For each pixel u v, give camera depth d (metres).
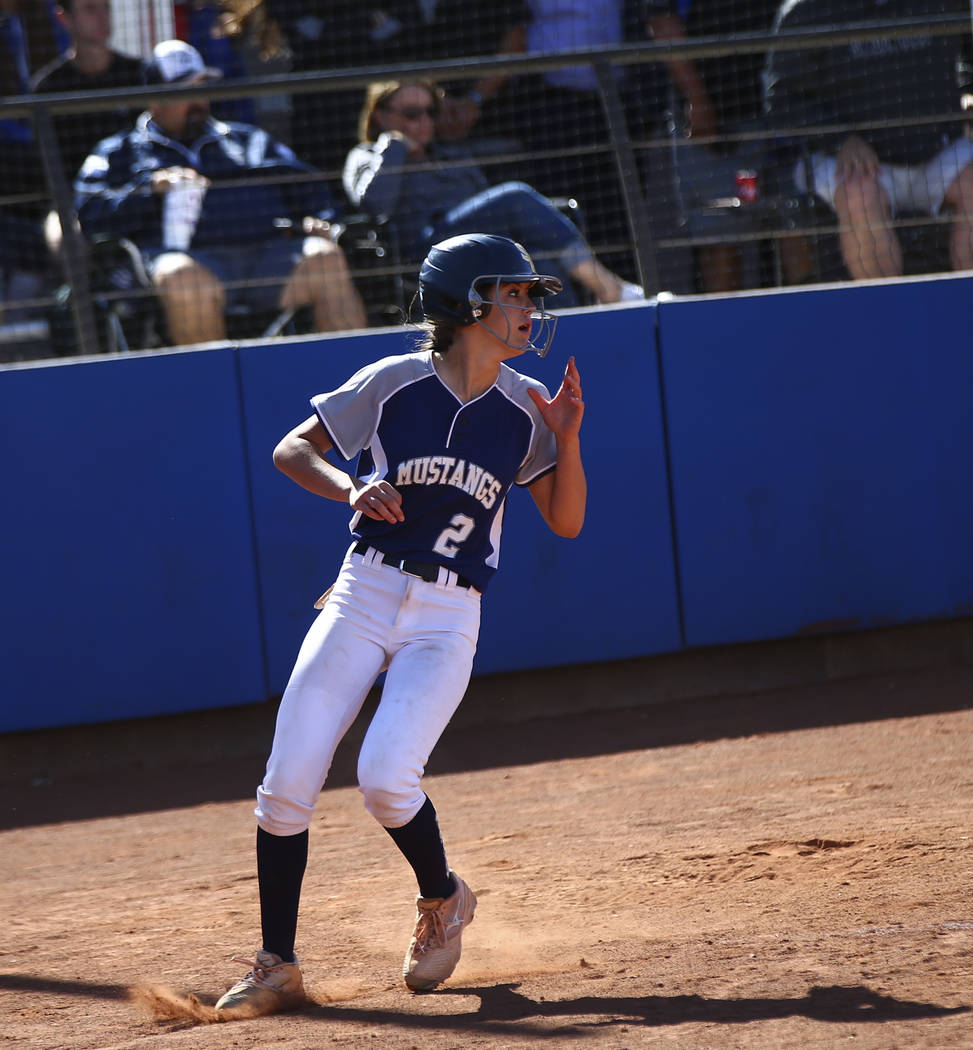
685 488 26.23
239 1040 9.98
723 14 33.41
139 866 18.09
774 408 26.47
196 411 25.14
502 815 19.02
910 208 28.38
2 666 24.83
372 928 13.80
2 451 24.73
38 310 29.11
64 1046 10.41
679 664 26.97
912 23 28.17
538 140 29.25
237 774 24.33
